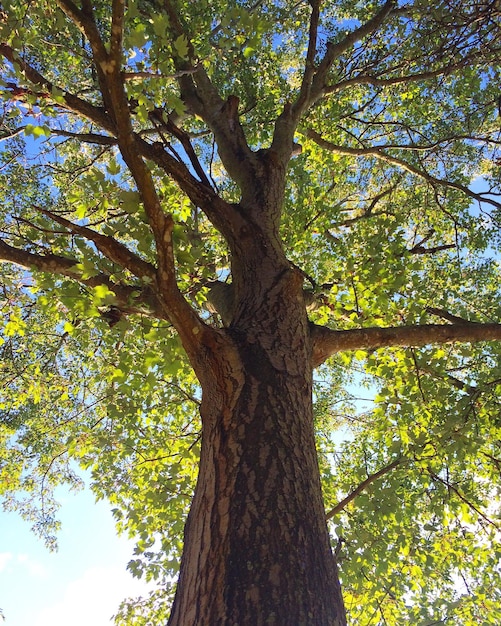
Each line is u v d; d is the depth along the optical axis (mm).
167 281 2152
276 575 1630
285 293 2906
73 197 3266
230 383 2275
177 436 4582
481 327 3422
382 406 4465
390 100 7672
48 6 2834
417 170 6520
